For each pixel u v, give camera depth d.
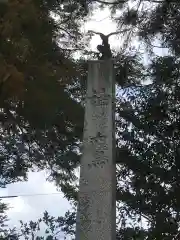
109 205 5.52
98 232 5.35
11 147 10.84
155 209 9.74
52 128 9.56
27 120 8.87
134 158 9.94
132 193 9.99
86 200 5.60
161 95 9.59
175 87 9.57
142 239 9.60
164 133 9.78
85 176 5.80
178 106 9.58
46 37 8.09
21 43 6.99
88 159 5.94
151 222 9.77
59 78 8.13
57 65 8.40
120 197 9.98
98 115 6.34
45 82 7.61
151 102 9.66
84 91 9.23
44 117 8.64
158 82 9.60
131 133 10.01
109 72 6.78
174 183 9.66
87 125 6.27
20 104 7.93
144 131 9.90
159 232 9.47
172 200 9.63
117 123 10.13
